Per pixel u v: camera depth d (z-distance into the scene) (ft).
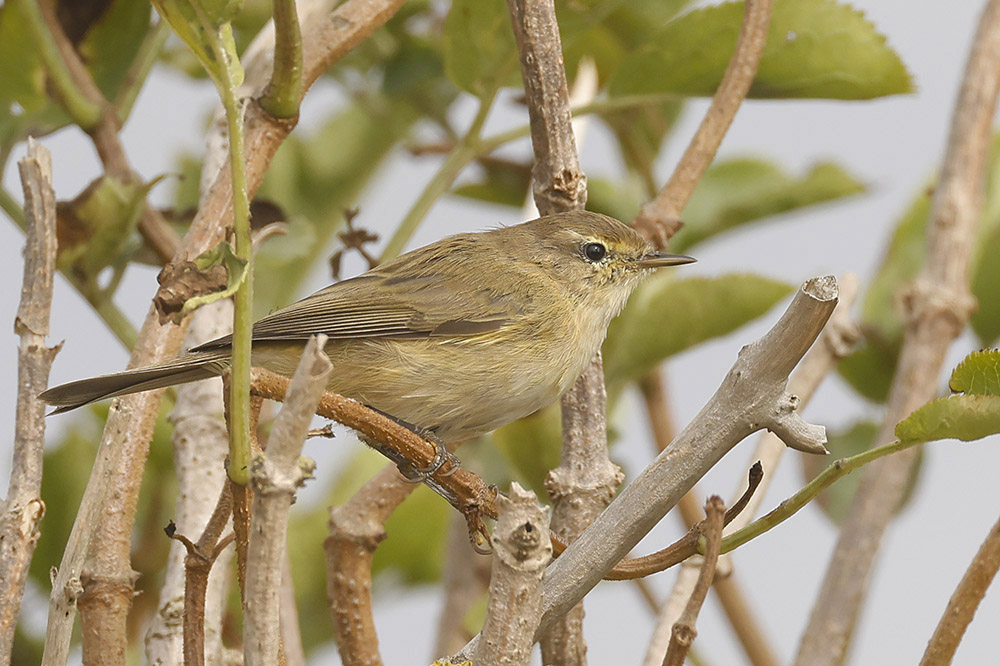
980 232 38.19
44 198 22.17
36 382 21.56
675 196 28.91
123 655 21.80
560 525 25.72
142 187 29.22
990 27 32.09
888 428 29.37
